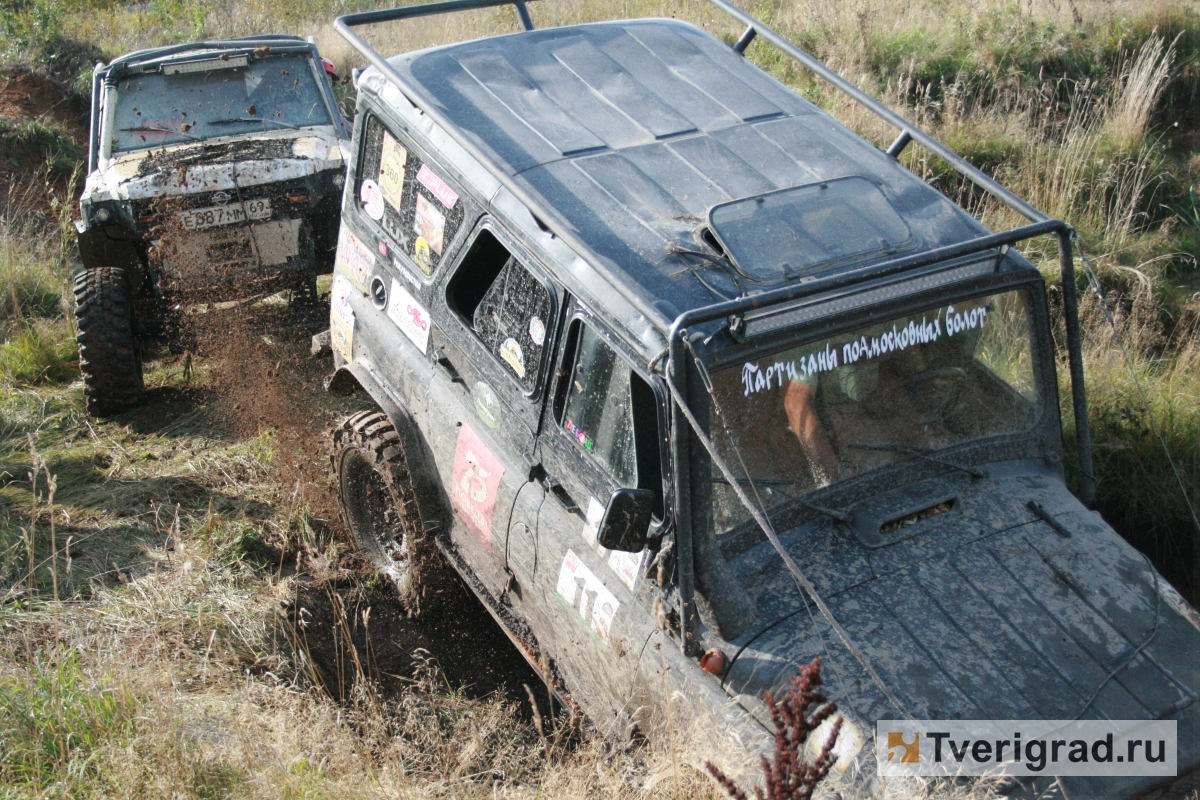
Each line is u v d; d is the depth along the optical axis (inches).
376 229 197.0
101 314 267.7
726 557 132.6
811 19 441.4
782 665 124.6
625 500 119.6
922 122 351.9
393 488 189.0
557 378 147.5
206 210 272.4
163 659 173.0
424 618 203.0
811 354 134.8
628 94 176.2
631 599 138.5
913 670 123.2
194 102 311.4
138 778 138.0
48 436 267.3
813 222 141.2
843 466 140.1
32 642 177.0
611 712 146.8
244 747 143.3
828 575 133.3
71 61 554.6
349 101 508.1
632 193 149.9
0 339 310.5
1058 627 129.0
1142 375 230.1
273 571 215.6
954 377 147.4
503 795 149.7
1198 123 377.1
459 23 561.3
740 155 160.4
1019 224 294.5
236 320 287.6
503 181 148.2
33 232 387.5
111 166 288.0
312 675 179.3
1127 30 396.5
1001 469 151.6
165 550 214.2
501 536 164.4
